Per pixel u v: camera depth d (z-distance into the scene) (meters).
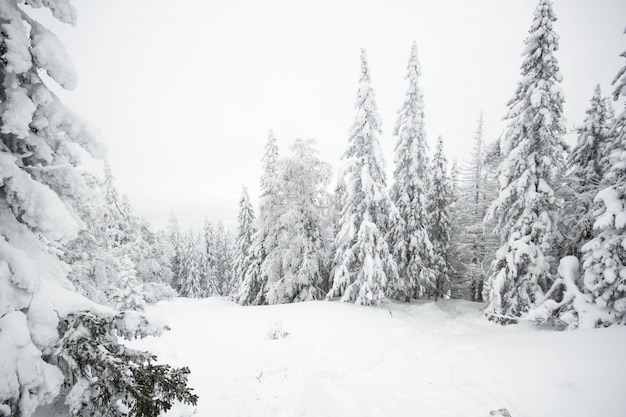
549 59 14.00
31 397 3.40
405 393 7.72
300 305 17.61
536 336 9.74
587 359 7.48
